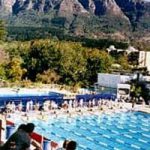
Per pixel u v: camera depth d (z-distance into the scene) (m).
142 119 61.78
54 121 55.09
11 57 97.06
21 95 65.00
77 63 92.19
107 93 72.75
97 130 51.75
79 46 101.50
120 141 46.69
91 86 92.38
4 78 85.88
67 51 92.44
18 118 53.34
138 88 74.75
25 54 95.56
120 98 71.12
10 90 73.81
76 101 63.53
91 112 62.22
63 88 81.88
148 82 78.25
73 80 91.44
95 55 93.44
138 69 111.31
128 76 78.25
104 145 44.22
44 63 92.69
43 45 93.81
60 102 62.91
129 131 52.59
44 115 56.28
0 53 99.00
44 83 88.44
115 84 77.06
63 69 90.56
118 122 58.28
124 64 119.31
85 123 55.62
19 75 87.50
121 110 65.75
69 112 59.91
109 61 96.19
